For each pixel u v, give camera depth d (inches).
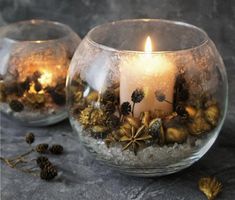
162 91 26.1
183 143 26.6
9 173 29.2
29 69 33.3
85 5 35.4
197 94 26.7
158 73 26.0
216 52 28.0
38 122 34.0
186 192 27.3
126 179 28.5
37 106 33.3
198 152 27.6
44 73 33.3
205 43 27.3
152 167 27.3
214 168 29.4
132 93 26.1
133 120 26.2
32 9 37.5
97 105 26.8
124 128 26.3
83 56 27.9
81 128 28.0
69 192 27.5
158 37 30.7
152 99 26.2
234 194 27.1
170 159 26.9
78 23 36.2
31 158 30.7
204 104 27.0
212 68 27.3
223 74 27.9
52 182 28.4
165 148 26.4
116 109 26.4
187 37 29.5
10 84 33.2
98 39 29.4
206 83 27.0
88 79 27.2
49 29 36.0
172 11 32.4
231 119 32.1
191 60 26.7
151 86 26.0
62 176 28.9
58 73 33.5
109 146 27.0
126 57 26.5
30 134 31.5
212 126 27.4
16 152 31.3
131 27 30.6
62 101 33.7
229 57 31.5
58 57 33.7
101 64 26.9
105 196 27.1
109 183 28.2
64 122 34.9
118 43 30.5
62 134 33.4
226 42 31.3
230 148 31.5
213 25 31.4
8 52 33.4
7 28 35.5
